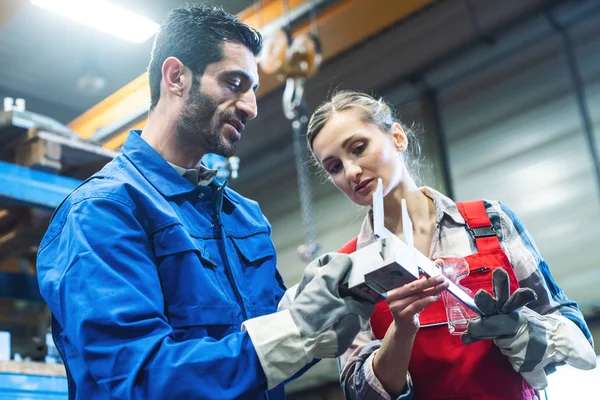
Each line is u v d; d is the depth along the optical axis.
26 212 2.43
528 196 5.27
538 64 5.34
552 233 5.13
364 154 1.53
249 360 1.12
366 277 1.09
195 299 1.30
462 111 5.70
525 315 1.37
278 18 4.93
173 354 1.12
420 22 5.45
